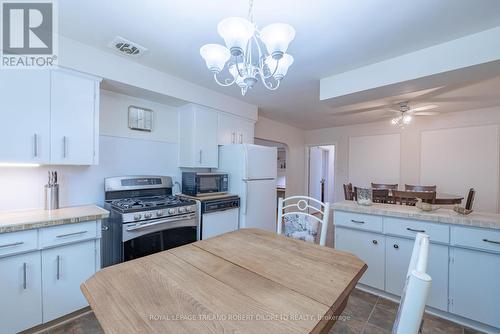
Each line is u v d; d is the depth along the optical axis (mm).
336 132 5492
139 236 2049
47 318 1640
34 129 1735
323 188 7156
